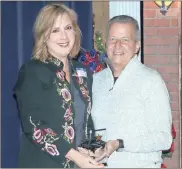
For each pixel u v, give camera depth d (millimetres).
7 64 4742
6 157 4742
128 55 3404
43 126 3221
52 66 3332
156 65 5566
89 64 4195
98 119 3416
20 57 4750
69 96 3307
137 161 3324
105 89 3475
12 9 4742
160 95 3297
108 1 5277
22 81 3281
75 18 3406
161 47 5551
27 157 3262
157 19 5516
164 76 5578
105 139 3369
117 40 3400
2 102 4734
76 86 3434
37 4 4754
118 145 3264
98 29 5199
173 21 5531
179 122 5590
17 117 4742
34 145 3250
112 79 3479
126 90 3355
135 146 3260
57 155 3207
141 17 5492
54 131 3234
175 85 5590
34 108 3225
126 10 5348
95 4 5254
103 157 3256
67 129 3254
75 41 3486
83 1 4805
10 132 4746
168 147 3287
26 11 4750
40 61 3338
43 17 3322
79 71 3492
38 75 3270
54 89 3273
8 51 4742
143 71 3381
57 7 3354
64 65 3438
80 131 3359
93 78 3578
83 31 4816
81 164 3223
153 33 5531
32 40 4754
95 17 5234
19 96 3266
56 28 3330
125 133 3301
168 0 5492
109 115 3371
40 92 3240
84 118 3389
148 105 3291
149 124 3289
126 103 3328
